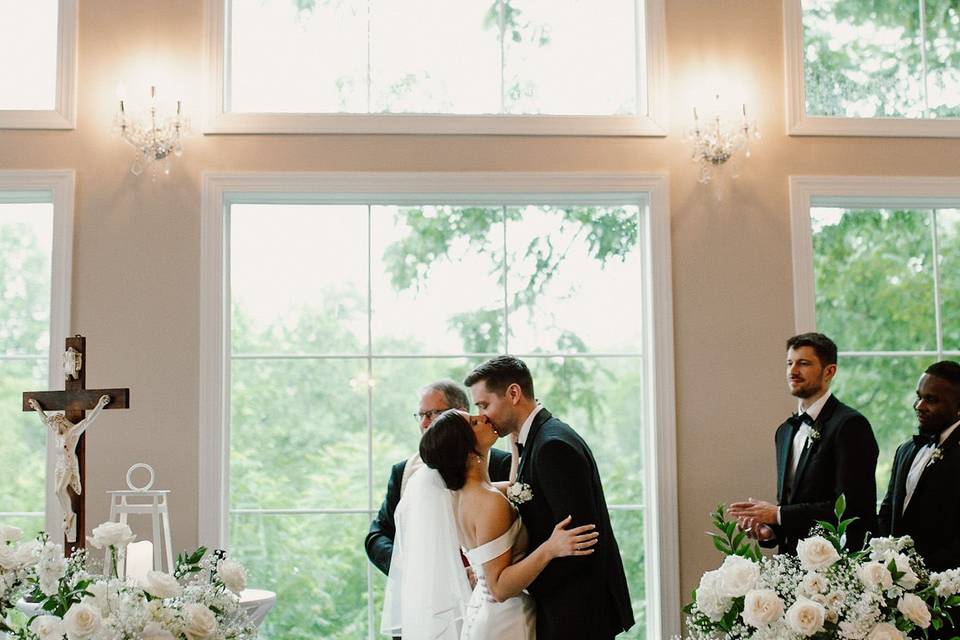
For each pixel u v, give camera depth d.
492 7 4.70
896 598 2.35
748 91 4.60
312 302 4.57
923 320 4.66
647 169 4.54
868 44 4.74
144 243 4.41
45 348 4.48
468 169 4.51
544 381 4.57
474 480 3.16
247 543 4.44
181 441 4.34
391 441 4.52
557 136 4.54
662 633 4.33
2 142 4.42
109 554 2.55
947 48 4.73
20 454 4.44
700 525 4.40
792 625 2.23
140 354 4.37
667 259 4.49
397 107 4.62
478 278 4.61
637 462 4.55
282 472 4.48
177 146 4.35
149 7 4.50
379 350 4.56
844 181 4.57
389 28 4.66
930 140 4.64
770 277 4.52
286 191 4.46
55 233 4.38
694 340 4.48
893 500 3.78
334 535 4.46
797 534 3.66
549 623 3.01
